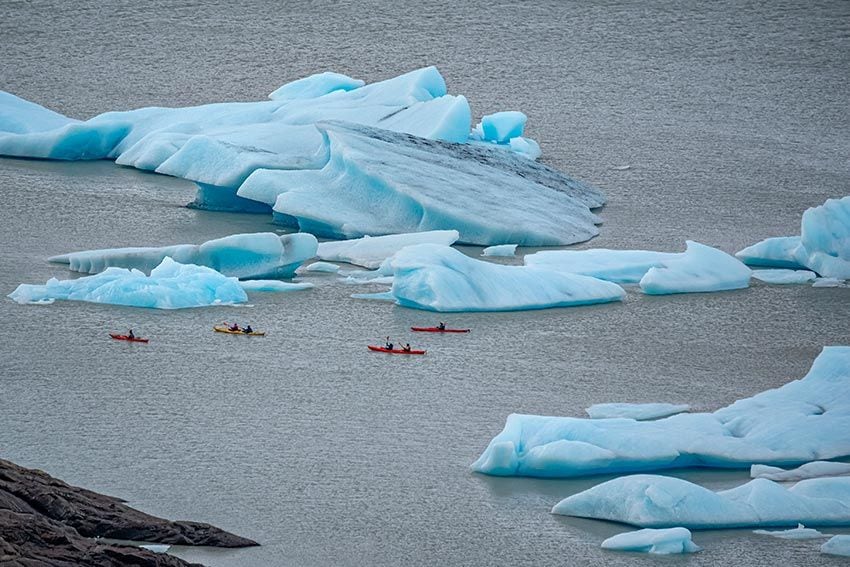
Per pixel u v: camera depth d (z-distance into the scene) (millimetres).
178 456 103625
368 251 163875
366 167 179250
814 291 157875
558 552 88938
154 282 144000
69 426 109062
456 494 97812
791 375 127938
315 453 104938
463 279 146250
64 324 134875
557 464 100000
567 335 137750
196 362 125500
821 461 102000
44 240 169375
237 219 185625
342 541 90062
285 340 132875
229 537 88375
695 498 92812
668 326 142125
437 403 116875
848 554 88188
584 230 181375
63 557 74250
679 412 115312
